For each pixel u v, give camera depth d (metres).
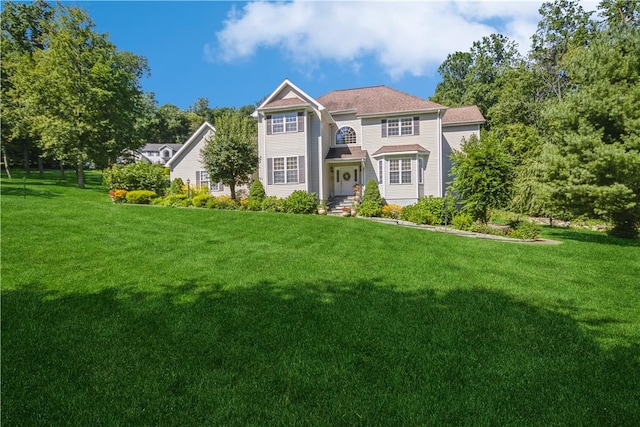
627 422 2.75
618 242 11.90
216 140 19.88
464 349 3.90
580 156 12.62
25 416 2.72
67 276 6.03
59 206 13.44
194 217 12.79
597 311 5.17
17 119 26.94
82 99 25.83
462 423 2.71
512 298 5.64
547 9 31.84
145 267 6.73
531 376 3.38
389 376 3.34
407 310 4.99
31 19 32.50
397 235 11.02
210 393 3.03
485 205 13.73
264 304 5.07
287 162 20.66
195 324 4.38
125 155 30.47
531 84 31.23
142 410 2.80
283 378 3.27
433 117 20.94
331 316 4.71
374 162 21.83
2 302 4.84
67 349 3.72
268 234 10.50
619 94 12.12
